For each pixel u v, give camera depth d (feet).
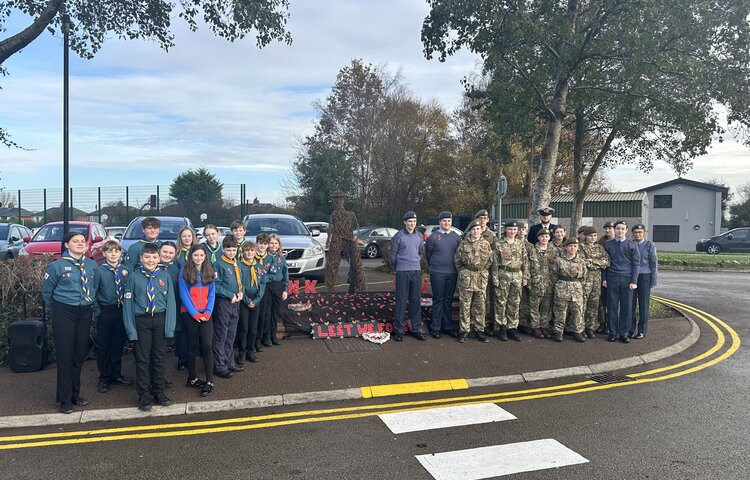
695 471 14.02
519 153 109.40
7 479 13.66
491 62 35.91
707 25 31.55
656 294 47.01
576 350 26.32
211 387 19.98
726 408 18.98
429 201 131.95
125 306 18.12
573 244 27.73
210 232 21.72
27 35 30.30
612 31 34.12
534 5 33.88
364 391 20.42
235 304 21.67
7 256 50.90
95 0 34.78
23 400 19.04
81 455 15.17
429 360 24.14
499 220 39.96
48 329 23.66
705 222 150.20
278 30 37.40
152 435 16.63
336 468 14.30
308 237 42.14
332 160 124.26
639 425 17.34
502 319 27.61
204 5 36.68
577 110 45.98
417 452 15.34
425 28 35.24
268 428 17.20
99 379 20.27
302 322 27.58
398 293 27.04
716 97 35.22
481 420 17.87
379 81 133.39
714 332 32.09
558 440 16.16
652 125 41.39
